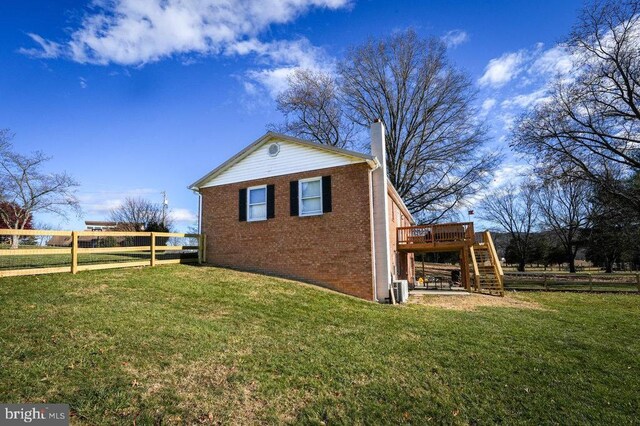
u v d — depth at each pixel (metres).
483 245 17.39
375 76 31.03
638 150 20.88
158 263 13.04
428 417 4.24
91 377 4.28
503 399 4.73
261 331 6.79
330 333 7.15
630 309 13.17
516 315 10.60
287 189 13.86
